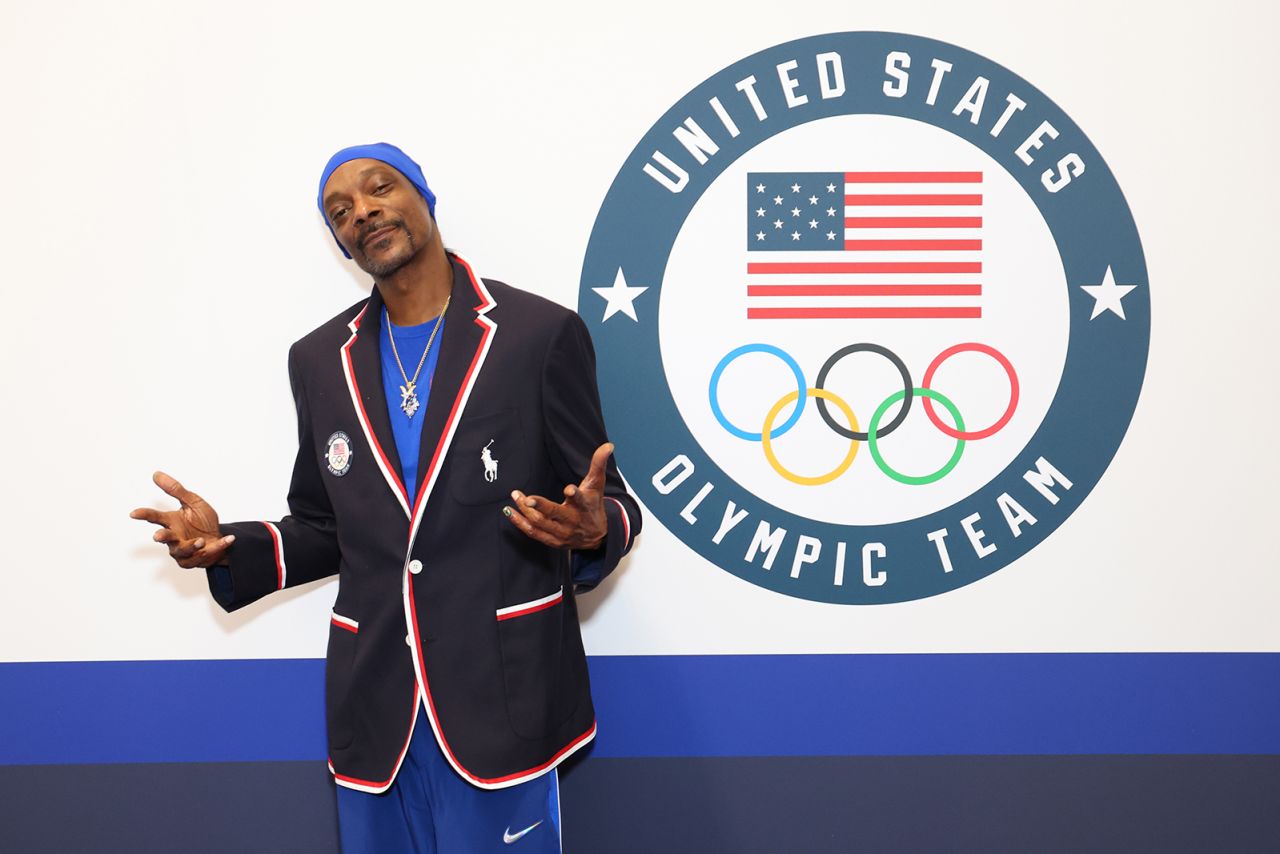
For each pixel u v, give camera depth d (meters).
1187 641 2.00
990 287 1.98
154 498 2.04
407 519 1.59
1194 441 1.99
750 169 1.98
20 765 2.07
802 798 2.02
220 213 2.01
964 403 1.99
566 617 1.70
